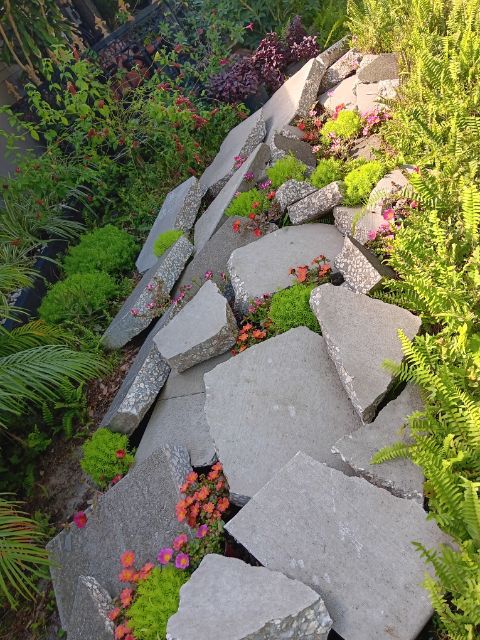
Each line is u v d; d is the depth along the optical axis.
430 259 3.42
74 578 3.42
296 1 8.61
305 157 5.64
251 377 3.50
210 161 7.50
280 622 2.21
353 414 3.14
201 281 4.93
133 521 3.35
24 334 4.93
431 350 3.00
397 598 2.29
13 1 8.14
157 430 4.04
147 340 4.91
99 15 9.84
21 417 4.93
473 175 3.69
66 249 7.07
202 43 9.14
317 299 3.46
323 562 2.48
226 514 3.18
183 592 2.50
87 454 4.04
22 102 8.48
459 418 2.62
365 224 4.10
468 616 2.06
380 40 6.43
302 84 6.40
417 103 4.68
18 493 4.58
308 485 2.73
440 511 2.40
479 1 5.25
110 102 7.70
